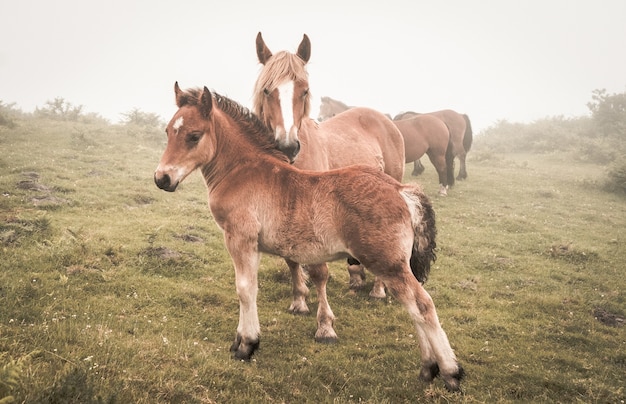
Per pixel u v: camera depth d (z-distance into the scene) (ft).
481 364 17.02
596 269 30.04
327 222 14.05
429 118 50.98
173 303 19.21
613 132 93.56
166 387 11.80
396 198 13.80
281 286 23.06
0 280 17.67
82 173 40.52
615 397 14.85
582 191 56.59
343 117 26.53
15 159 40.75
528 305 23.40
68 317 15.84
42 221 24.38
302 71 19.88
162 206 34.81
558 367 17.16
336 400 13.01
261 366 14.99
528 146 94.02
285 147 18.76
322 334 17.80
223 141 15.80
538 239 36.11
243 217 14.83
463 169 60.18
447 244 33.45
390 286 13.65
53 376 11.13
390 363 16.38
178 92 15.76
